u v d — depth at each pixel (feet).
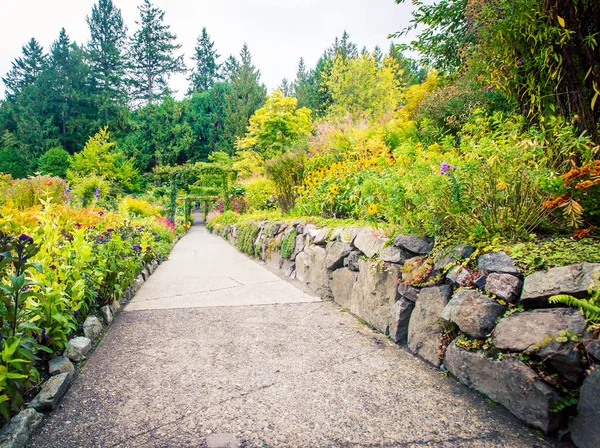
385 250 8.94
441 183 7.22
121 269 11.74
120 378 6.45
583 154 6.34
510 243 6.43
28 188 24.99
